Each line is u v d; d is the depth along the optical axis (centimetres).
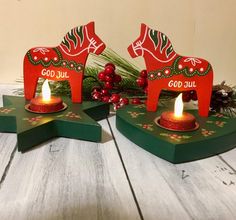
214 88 71
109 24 91
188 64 64
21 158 52
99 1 89
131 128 59
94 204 41
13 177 46
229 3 90
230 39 94
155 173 49
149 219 38
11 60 95
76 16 91
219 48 95
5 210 39
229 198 43
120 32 92
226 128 59
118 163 52
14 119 61
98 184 45
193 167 51
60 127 60
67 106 68
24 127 55
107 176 48
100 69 82
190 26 92
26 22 91
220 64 96
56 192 43
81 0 89
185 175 49
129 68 79
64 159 52
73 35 68
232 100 71
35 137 56
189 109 71
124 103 72
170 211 40
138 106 70
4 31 92
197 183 47
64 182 45
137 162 52
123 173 49
